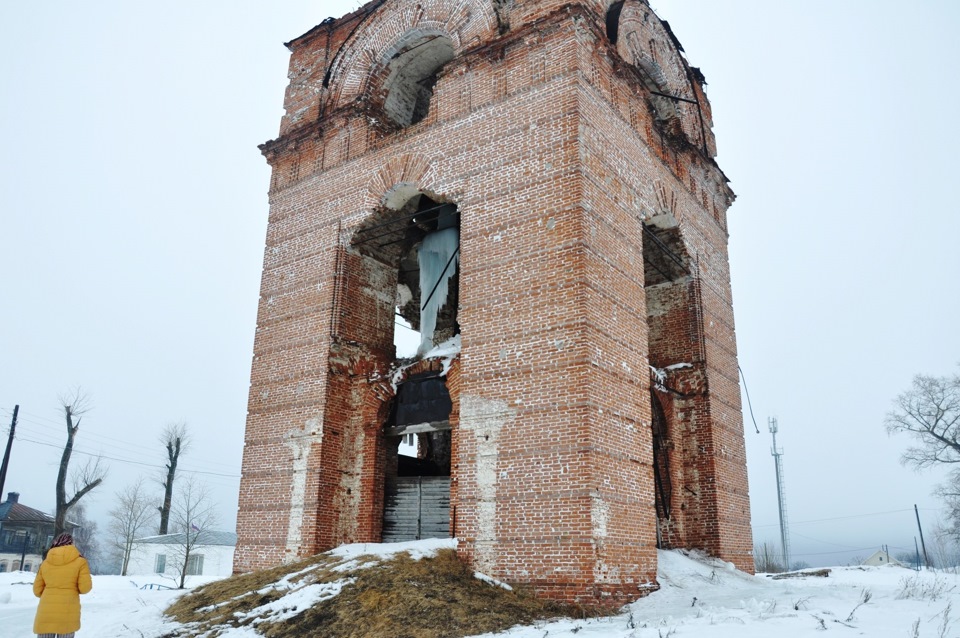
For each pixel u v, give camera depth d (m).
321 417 17.45
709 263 21.12
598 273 14.53
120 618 13.70
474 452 14.36
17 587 24.12
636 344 15.35
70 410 36.78
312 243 19.36
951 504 51.94
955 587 14.19
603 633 9.92
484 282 15.33
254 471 18.34
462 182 16.53
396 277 20.19
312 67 21.83
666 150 19.80
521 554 13.16
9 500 66.38
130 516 44.56
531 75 16.06
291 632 11.23
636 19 20.17
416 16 19.45
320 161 20.08
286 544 17.03
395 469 18.22
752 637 8.64
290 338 18.86
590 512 12.66
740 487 19.69
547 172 15.09
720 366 20.22
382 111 20.25
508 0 17.39
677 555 17.06
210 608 13.02
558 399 13.58
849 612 10.39
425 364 17.42
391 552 14.09
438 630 10.67
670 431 18.77
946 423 49.94
